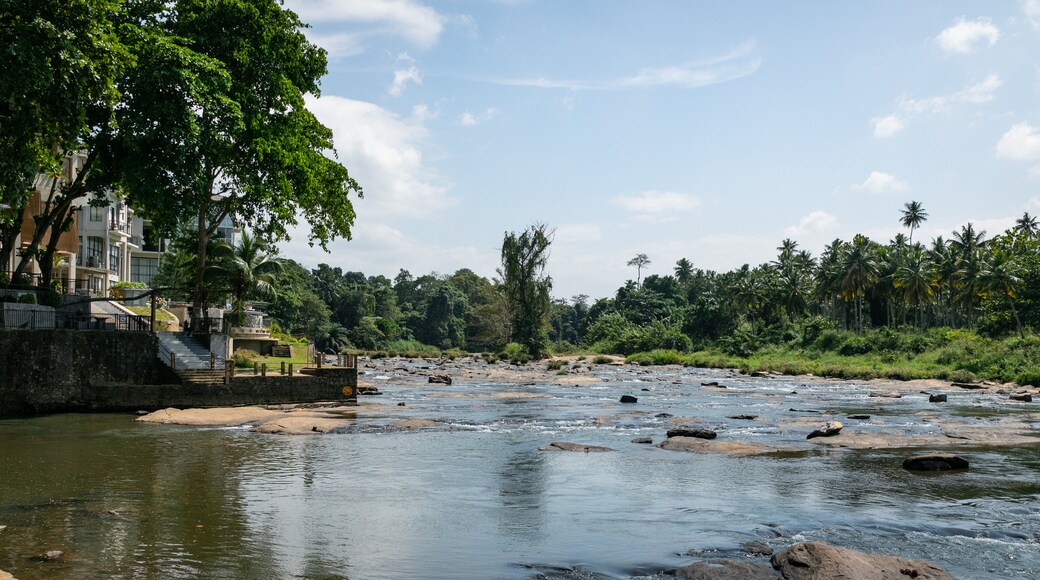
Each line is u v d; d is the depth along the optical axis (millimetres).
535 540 10805
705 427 25781
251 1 33812
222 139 30344
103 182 31141
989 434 23453
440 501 13398
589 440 22141
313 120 39906
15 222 30109
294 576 8914
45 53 21047
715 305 119375
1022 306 79750
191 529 10977
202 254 39125
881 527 11648
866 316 120562
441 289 155625
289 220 37500
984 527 11664
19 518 11414
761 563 9688
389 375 57906
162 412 26641
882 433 23547
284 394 31172
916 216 113625
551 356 96812
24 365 26891
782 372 74000
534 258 94875
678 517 12305
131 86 27766
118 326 33469
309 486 14500
